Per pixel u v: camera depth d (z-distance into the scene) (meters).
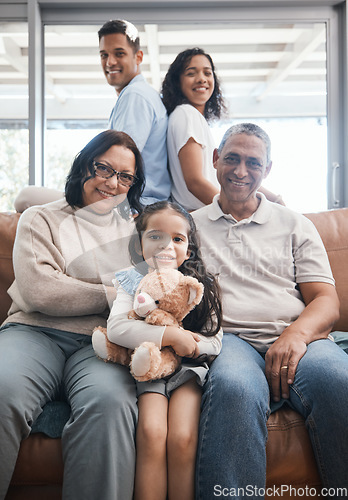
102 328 1.14
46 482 1.03
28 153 2.27
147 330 1.07
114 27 1.95
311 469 1.05
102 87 2.30
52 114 2.32
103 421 0.98
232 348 1.20
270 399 1.14
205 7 2.31
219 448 0.98
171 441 1.00
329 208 2.32
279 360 1.15
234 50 2.30
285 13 2.32
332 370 1.07
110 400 1.00
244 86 2.30
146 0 2.26
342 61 2.33
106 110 2.30
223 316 1.33
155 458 0.99
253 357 1.19
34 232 1.25
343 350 1.26
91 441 0.97
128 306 1.12
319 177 2.32
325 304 1.29
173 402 1.06
